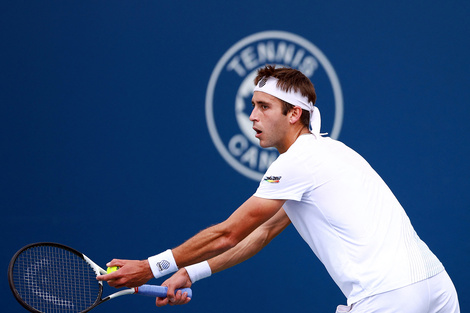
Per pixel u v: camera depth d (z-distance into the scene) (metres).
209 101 19.09
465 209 19.50
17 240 18.72
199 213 19.05
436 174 19.52
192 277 11.19
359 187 9.34
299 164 9.28
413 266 9.04
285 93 9.80
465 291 19.41
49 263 12.51
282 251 19.31
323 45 19.30
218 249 9.33
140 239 18.95
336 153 9.59
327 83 19.30
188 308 19.20
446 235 19.47
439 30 19.52
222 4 19.12
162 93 19.05
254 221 9.32
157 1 19.02
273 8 19.16
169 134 19.08
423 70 19.50
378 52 19.41
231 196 19.09
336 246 9.36
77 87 18.92
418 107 19.50
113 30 18.97
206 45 19.09
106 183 18.95
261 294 19.28
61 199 18.88
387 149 19.42
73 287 13.85
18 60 18.88
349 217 9.20
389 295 8.93
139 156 19.02
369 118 19.39
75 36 18.89
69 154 18.91
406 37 19.45
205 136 19.09
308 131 10.17
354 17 19.34
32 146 18.89
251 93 19.12
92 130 18.97
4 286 18.61
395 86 19.45
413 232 9.62
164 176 19.03
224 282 19.27
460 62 19.53
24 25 18.84
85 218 18.89
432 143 19.52
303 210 9.64
